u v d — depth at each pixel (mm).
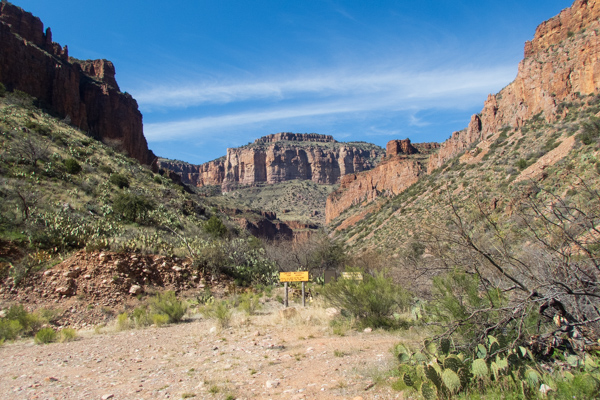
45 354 9211
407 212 59812
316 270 32250
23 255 16406
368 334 9469
